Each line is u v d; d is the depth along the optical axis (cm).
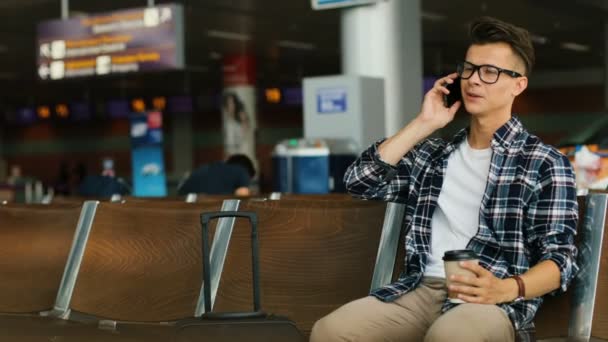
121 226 425
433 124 338
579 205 332
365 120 1155
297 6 2103
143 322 401
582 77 3800
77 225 444
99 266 424
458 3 2152
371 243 363
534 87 3906
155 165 2656
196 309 388
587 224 327
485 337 287
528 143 315
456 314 295
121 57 1614
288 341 296
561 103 3850
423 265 327
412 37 1188
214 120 4519
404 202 357
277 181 1205
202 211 404
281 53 3048
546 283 294
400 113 1173
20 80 3625
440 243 328
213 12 2161
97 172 4828
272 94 4062
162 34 1580
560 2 2214
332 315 320
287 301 372
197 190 859
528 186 310
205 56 3081
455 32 2689
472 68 317
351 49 1182
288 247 378
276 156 1203
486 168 321
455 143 331
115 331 386
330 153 1168
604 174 890
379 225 363
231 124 3048
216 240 395
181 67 1566
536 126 3906
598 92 3775
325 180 1171
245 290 381
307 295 370
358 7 1173
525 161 312
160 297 399
